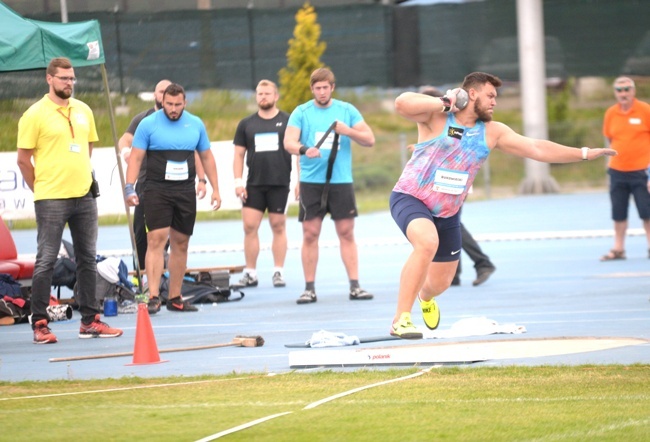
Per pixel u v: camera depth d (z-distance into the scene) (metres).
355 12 89.38
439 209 23.09
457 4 90.06
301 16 82.44
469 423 15.69
